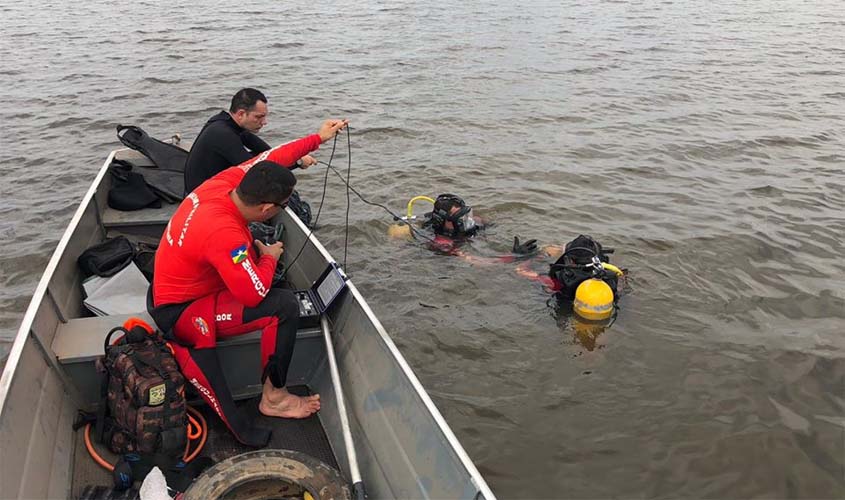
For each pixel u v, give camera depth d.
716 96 12.44
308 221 6.35
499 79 13.57
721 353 4.62
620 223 6.79
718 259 5.99
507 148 9.26
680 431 3.94
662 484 3.57
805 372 4.42
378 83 13.11
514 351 4.65
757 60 15.83
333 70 14.19
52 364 3.02
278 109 11.22
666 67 14.94
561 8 24.70
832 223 6.80
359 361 3.26
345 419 3.00
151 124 10.46
